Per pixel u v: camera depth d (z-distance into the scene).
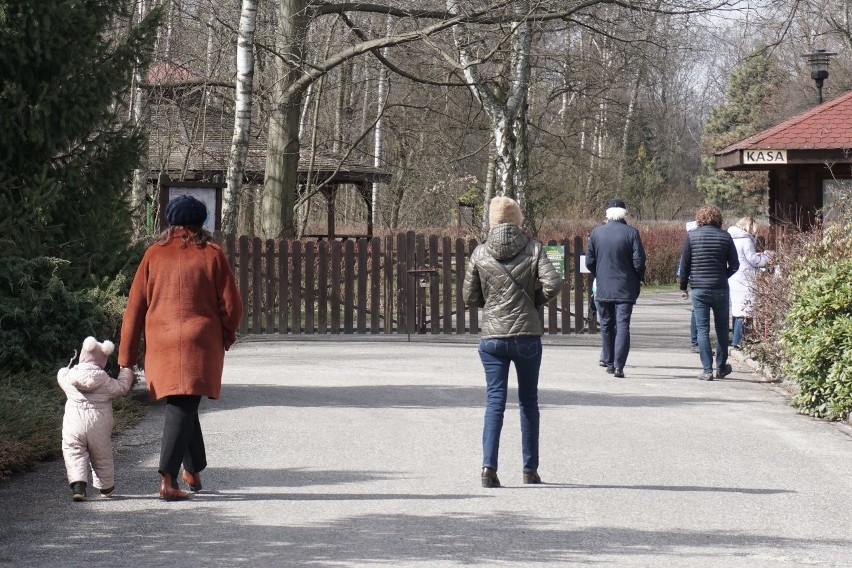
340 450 9.75
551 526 7.23
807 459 9.56
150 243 13.05
